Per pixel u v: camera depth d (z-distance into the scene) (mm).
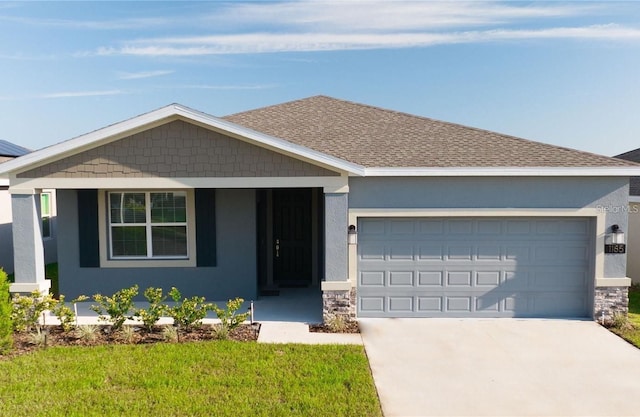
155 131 10086
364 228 10742
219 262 12414
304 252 14438
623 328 9969
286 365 7676
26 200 10234
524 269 10812
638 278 14992
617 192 10430
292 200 14359
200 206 12250
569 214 10508
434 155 10961
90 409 6090
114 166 10133
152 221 12344
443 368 7797
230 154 10133
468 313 10891
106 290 12266
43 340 8602
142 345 8664
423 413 6203
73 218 12156
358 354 8258
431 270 10820
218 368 7523
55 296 13344
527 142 11719
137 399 6383
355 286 10531
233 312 10125
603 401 6609
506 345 8961
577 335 9570
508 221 10734
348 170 10070
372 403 6348
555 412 6266
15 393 6520
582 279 10812
